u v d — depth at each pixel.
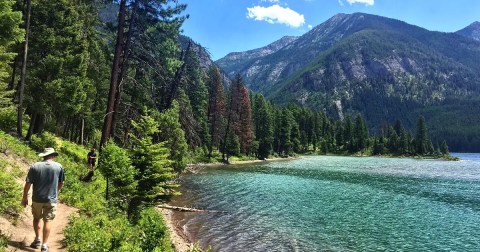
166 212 26.14
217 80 82.88
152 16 21.00
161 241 13.85
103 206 15.51
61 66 27.02
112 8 21.73
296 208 30.09
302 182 49.00
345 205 32.38
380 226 24.88
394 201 35.53
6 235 8.45
